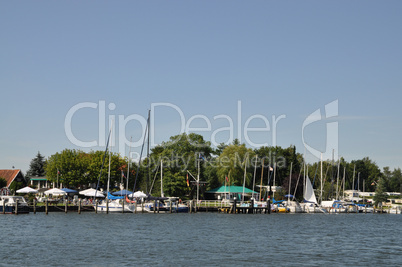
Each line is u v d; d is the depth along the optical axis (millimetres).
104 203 96562
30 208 90375
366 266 40250
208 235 60406
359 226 82938
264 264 40281
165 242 52656
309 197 122125
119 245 49625
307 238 59781
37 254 43281
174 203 103688
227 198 133250
